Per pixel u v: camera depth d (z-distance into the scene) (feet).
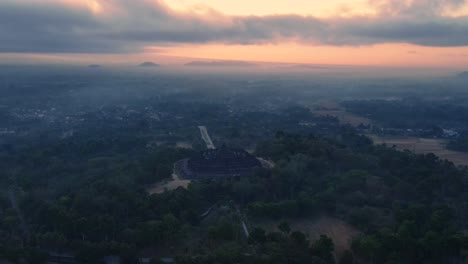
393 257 561.02
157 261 558.15
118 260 581.12
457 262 573.33
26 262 583.99
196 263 544.62
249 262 545.85
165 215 639.35
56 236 611.06
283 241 587.27
